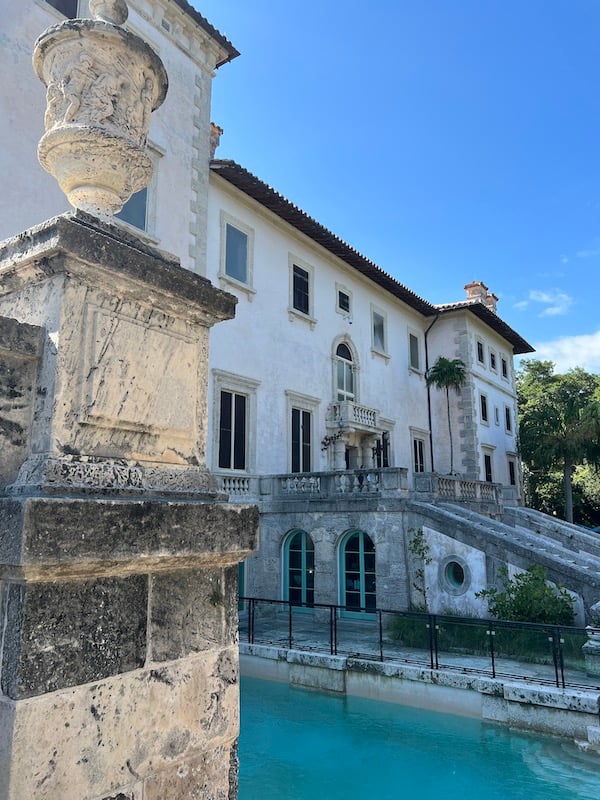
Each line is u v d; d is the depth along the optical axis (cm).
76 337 218
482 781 796
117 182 264
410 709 1066
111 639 201
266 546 1834
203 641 235
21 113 1198
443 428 3186
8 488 201
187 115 1666
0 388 206
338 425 2275
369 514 1675
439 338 3275
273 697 1134
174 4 1611
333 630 1220
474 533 1533
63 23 258
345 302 2533
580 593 1382
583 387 4578
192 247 1625
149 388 244
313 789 774
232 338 1870
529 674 1067
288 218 2127
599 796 751
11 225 1148
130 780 199
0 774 170
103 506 196
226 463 1795
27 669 177
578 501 4381
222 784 233
